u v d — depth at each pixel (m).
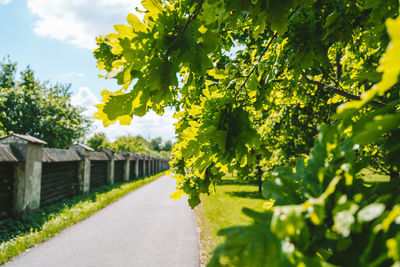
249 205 11.90
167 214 10.22
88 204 11.31
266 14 1.09
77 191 13.35
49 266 5.24
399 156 0.80
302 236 0.57
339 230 0.50
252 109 2.11
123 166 23.44
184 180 2.48
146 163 34.66
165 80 1.17
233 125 1.38
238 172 1.97
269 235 0.51
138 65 1.12
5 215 7.61
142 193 16.72
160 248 6.32
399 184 0.64
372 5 1.21
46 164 10.38
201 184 2.42
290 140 6.55
